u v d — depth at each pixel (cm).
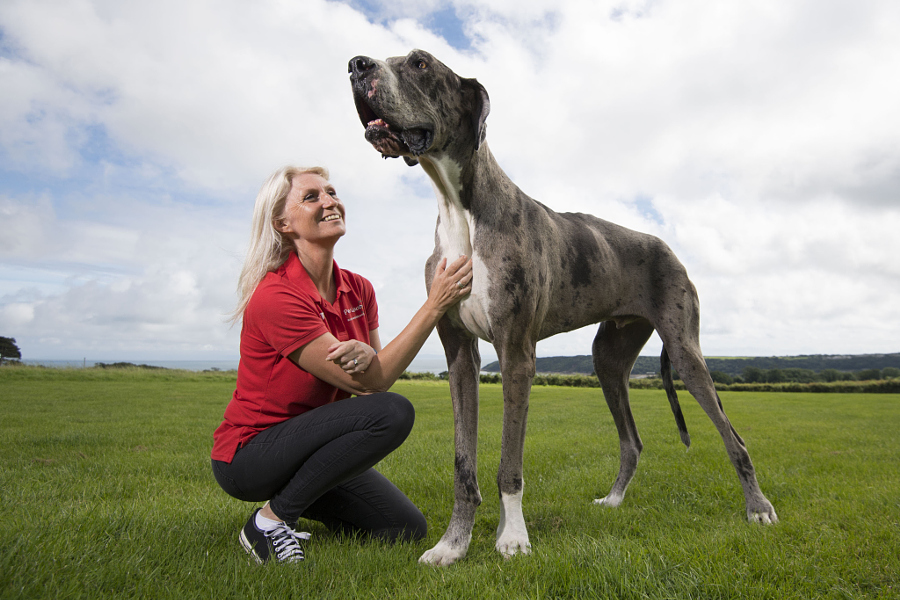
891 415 1147
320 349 202
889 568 194
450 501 322
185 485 349
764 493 347
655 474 412
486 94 246
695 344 329
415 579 187
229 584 170
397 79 229
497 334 246
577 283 297
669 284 329
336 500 243
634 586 164
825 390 3412
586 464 465
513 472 235
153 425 727
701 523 272
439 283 234
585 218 329
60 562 170
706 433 723
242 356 215
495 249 247
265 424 211
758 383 3869
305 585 173
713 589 168
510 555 215
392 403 202
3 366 2245
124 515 235
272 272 216
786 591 173
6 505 267
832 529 248
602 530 254
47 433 612
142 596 156
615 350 352
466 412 252
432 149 245
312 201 223
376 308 281
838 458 511
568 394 1933
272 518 209
